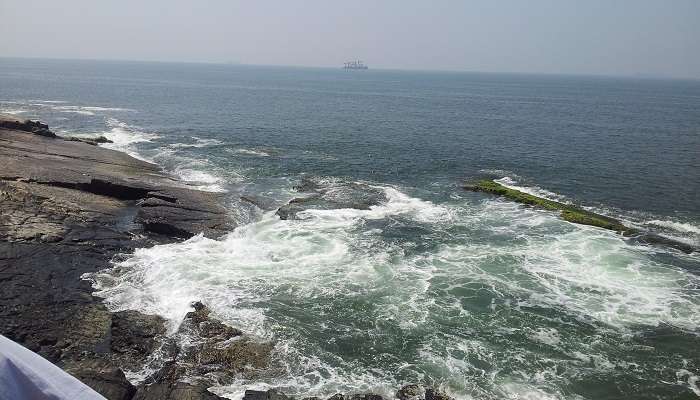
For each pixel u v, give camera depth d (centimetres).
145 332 1611
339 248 2433
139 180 3225
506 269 2264
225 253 2314
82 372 1314
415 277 2162
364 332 1741
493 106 11319
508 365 1597
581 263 2342
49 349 1489
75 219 2473
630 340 1752
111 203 2794
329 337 1700
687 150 5459
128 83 15162
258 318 1780
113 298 1838
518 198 3312
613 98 16025
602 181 4006
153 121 6650
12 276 1853
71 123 6084
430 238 2614
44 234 2217
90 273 1998
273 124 6781
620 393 1492
